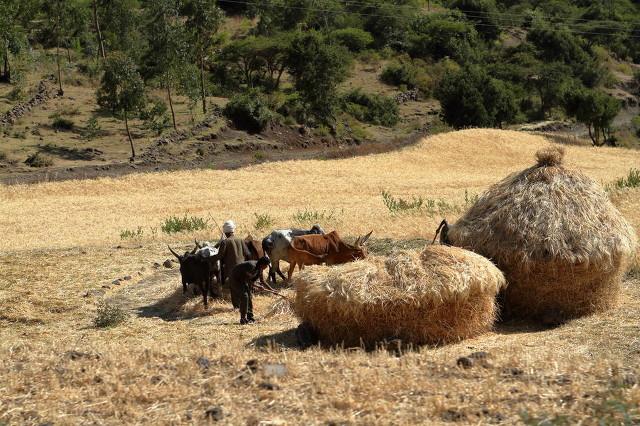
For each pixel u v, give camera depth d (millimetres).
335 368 7711
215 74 79125
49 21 72188
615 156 50562
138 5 95312
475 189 35000
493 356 7977
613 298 11266
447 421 6145
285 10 102062
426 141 51875
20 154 49562
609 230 10938
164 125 58250
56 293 14852
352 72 93375
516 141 53281
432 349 9406
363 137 70562
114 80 52188
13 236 24766
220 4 105125
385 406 6445
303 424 6188
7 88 62469
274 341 10117
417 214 22719
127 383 7461
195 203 32469
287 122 66375
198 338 10883
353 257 13758
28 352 9086
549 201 11039
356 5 110438
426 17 112750
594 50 117125
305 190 36062
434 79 92562
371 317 9594
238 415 6445
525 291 11000
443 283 9547
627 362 8109
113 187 38250
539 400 6465
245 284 11898
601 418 5887
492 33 118812
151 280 15906
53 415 6691
